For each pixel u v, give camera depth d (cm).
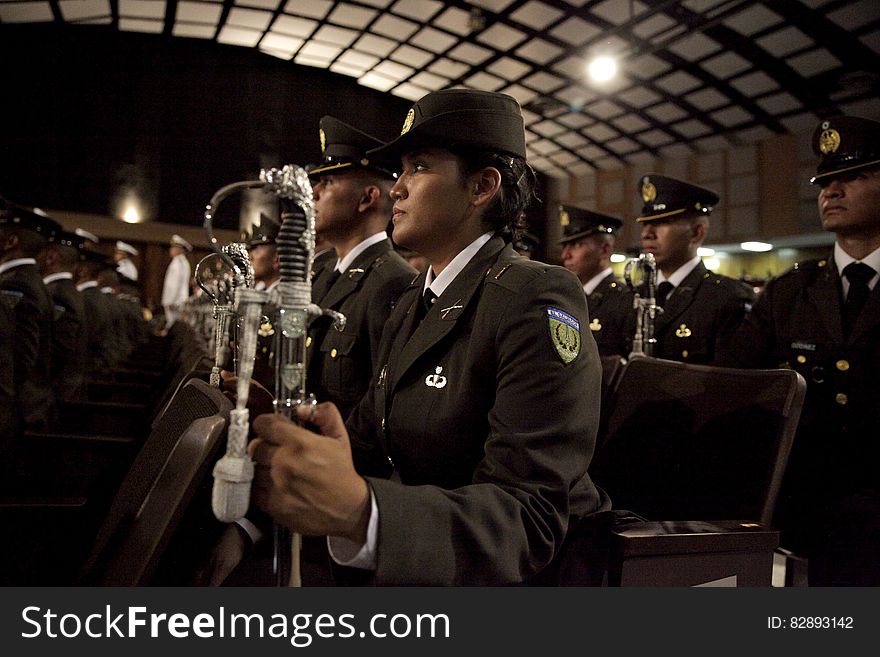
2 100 1086
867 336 188
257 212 1198
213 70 1205
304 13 1099
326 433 77
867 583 176
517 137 118
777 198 1202
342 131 207
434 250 123
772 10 886
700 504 139
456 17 1059
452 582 82
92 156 1143
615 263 1441
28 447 216
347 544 84
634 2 934
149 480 102
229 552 99
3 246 361
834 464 191
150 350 676
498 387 102
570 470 96
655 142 1319
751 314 223
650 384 158
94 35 1139
